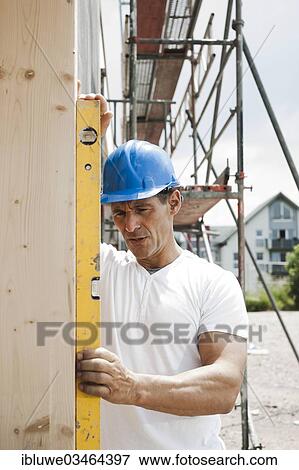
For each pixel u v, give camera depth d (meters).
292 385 8.24
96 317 1.36
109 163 1.86
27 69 1.32
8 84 1.32
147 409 1.64
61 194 1.32
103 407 1.78
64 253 1.31
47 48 1.33
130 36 4.43
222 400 1.60
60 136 1.32
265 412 6.69
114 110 6.07
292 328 15.53
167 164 1.86
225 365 1.66
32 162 1.31
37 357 1.29
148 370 1.77
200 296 1.81
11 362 1.29
